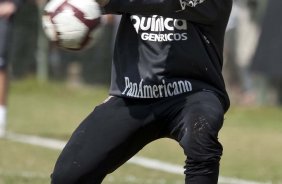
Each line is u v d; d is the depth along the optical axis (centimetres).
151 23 1095
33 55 4056
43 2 3956
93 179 1075
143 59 1102
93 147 1070
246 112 3238
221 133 2617
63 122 2859
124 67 1114
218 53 1116
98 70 4078
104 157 1072
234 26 3512
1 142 2286
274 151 2242
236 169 1952
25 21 4022
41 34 4028
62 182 1068
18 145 2248
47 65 4066
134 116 1086
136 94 1099
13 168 1888
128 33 1116
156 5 1023
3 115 2359
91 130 1080
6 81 2334
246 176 1859
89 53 4078
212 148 1038
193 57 1089
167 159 2091
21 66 4050
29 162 1978
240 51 3547
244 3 3519
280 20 3256
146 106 1093
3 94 2344
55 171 1072
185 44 1089
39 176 1786
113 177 1789
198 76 1101
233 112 3234
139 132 1093
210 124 1047
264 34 3291
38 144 2284
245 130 2716
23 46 4041
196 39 1092
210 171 1035
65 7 1011
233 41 3538
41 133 2533
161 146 2306
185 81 1093
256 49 3312
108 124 1083
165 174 1864
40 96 3766
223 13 1102
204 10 1070
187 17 1066
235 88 3562
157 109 1088
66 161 1067
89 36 1018
